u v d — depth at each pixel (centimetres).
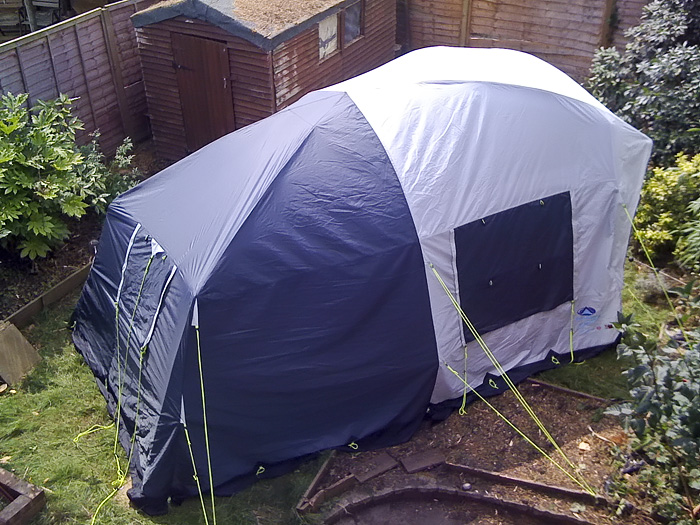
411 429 502
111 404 527
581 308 563
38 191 627
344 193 482
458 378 520
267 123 564
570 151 532
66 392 545
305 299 463
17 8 1177
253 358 455
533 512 443
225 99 808
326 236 470
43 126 664
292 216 471
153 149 916
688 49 732
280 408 469
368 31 975
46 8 1157
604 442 488
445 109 521
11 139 652
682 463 421
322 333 466
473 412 519
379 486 463
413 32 1106
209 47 779
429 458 480
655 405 386
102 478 473
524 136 521
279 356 460
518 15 1012
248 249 456
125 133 892
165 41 804
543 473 465
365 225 475
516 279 523
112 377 535
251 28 739
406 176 489
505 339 539
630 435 479
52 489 460
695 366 390
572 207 529
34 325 614
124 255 541
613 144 543
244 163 517
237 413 457
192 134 857
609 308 568
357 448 486
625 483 452
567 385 543
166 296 473
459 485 463
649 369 393
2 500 452
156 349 471
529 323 547
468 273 502
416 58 611
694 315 592
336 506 448
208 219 487
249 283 452
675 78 736
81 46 791
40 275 662
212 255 455
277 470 473
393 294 479
